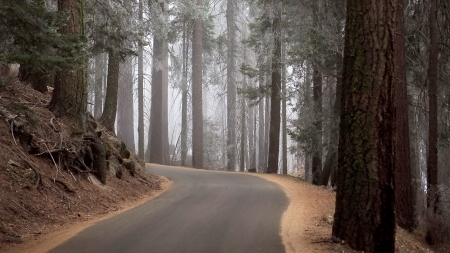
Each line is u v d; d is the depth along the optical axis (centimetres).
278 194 1531
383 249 785
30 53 753
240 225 970
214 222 999
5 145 1077
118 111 3912
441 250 1222
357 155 806
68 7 1285
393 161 802
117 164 1541
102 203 1208
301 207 1265
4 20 727
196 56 3422
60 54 781
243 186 1747
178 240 815
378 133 798
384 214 790
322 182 2242
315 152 2297
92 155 1317
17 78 1410
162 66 3559
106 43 1792
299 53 2033
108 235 855
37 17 726
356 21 828
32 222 915
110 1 1741
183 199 1384
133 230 905
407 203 1359
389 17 815
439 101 1695
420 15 1622
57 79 1339
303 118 2302
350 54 830
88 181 1272
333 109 2178
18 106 845
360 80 812
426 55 1670
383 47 806
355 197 804
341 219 823
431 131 1412
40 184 1059
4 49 827
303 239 851
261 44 3056
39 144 1191
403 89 1369
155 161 3641
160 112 3728
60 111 1323
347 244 805
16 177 1010
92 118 1706
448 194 1364
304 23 2177
